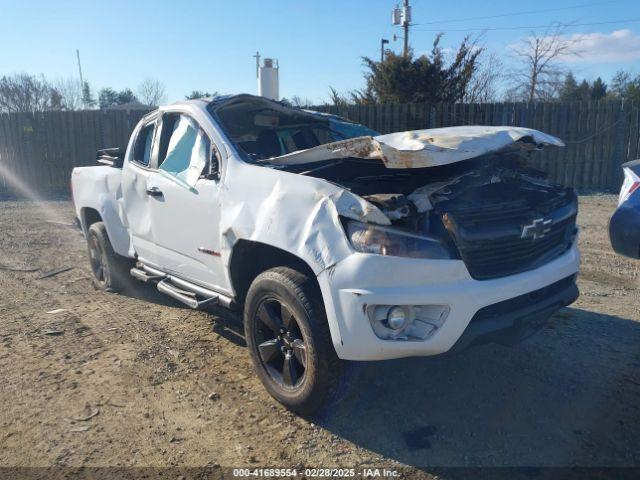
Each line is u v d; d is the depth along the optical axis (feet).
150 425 11.52
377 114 43.39
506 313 11.03
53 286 21.29
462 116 42.22
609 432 10.89
